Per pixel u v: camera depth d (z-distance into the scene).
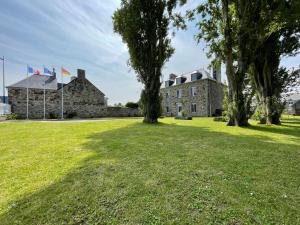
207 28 12.61
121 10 11.85
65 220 1.79
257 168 3.19
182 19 12.86
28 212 1.91
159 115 13.35
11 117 19.34
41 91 22.84
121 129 8.88
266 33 10.49
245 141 5.70
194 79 29.33
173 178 2.73
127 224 1.71
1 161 3.57
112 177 2.77
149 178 2.73
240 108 11.05
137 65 12.38
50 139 5.96
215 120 16.39
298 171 3.05
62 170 3.07
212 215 1.82
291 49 13.54
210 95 27.94
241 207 1.96
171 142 5.48
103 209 1.95
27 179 2.73
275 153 4.22
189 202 2.07
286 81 14.96
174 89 32.75
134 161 3.55
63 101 24.39
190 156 3.94
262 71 13.30
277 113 12.45
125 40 12.22
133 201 2.10
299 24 11.95
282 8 9.16
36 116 22.41
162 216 1.82
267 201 2.08
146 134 7.15
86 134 7.12
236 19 11.70
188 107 30.19
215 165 3.33
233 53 12.34
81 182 2.60
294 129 9.27
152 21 11.95
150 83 12.75
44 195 2.25
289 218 1.77
